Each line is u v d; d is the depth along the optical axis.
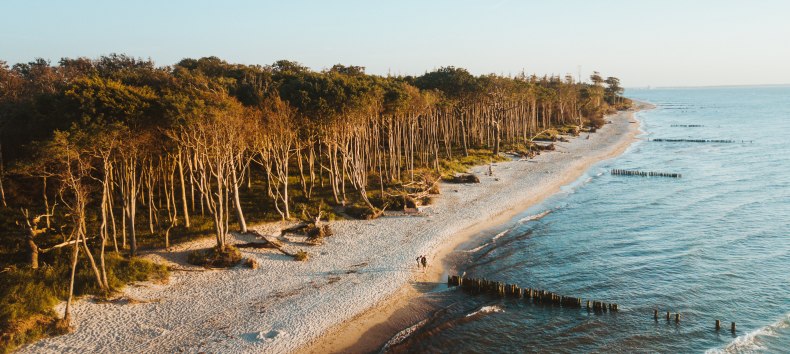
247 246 47.69
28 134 52.44
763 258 47.53
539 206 65.88
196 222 53.75
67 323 32.31
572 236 54.28
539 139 125.81
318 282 40.81
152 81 67.75
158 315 34.88
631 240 53.03
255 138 56.12
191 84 66.44
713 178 85.12
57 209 53.84
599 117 178.12
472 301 38.38
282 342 31.61
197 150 47.78
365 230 54.47
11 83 62.91
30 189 56.28
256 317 34.81
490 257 48.00
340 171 77.69
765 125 178.75
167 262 43.59
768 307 37.62
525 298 39.12
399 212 61.12
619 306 37.91
